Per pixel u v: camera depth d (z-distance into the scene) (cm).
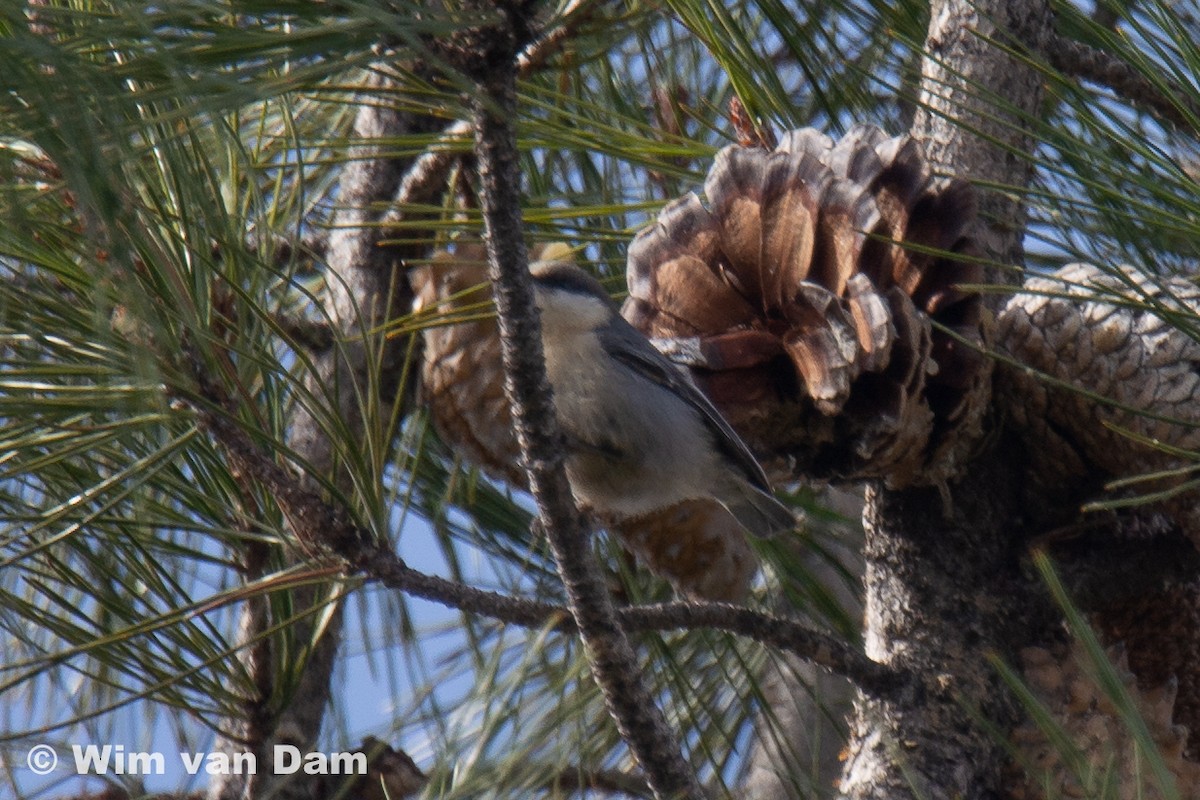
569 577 396
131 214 276
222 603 401
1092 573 498
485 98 264
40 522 396
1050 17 536
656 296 512
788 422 487
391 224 483
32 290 351
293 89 344
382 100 630
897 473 489
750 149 499
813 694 587
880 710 476
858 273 461
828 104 579
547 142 527
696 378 490
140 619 485
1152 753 327
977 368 466
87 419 413
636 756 411
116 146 253
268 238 454
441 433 572
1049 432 487
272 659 515
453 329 549
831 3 599
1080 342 468
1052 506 502
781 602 655
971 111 438
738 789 637
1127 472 471
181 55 263
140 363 279
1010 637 487
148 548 507
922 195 466
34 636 568
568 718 497
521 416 375
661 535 627
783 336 483
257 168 518
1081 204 428
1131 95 535
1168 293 405
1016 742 466
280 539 433
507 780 452
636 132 600
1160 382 455
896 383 452
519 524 663
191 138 370
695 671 640
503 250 346
